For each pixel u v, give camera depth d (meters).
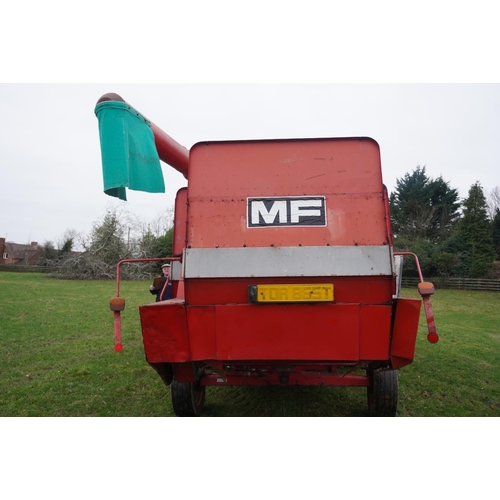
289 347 3.12
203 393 4.48
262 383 3.75
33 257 60.75
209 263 3.13
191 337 3.18
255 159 3.34
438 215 36.50
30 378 5.84
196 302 3.16
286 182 3.28
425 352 7.66
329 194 3.24
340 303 3.08
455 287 25.62
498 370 6.41
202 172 3.33
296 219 3.20
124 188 3.72
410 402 4.91
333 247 3.09
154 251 29.67
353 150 3.31
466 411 4.62
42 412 4.52
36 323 10.13
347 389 5.26
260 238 3.18
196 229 3.22
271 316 3.12
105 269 27.28
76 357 7.02
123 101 3.65
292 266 3.08
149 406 4.70
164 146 4.44
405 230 35.66
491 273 26.11
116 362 6.70
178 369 3.44
